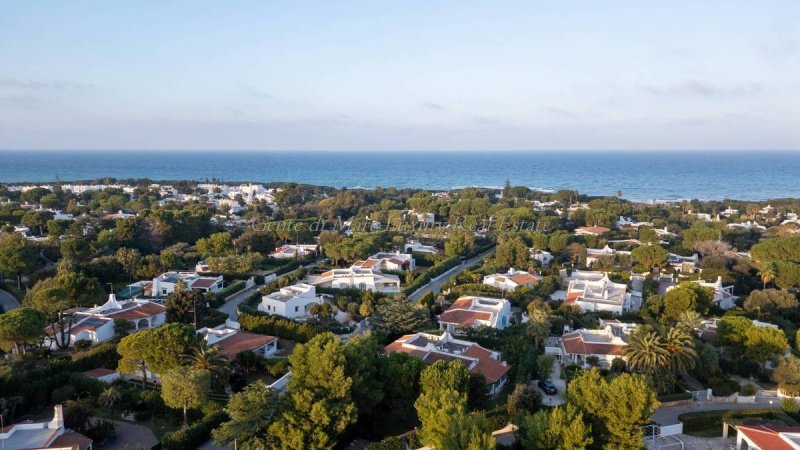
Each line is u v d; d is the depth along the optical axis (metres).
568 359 78.88
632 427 50.66
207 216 193.62
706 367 71.81
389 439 54.25
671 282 125.50
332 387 54.44
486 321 92.88
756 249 132.00
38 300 81.06
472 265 147.25
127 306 99.12
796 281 113.38
